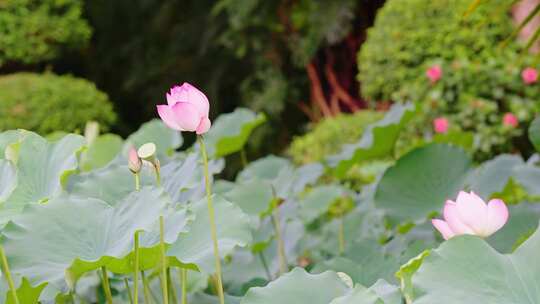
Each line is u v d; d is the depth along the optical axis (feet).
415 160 15.06
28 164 11.27
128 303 12.67
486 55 34.60
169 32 60.34
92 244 9.90
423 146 15.15
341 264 12.73
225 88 60.13
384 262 12.64
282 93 53.62
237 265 14.89
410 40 36.19
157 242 9.96
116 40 62.08
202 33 58.95
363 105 54.44
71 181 13.26
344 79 55.62
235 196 14.69
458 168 15.07
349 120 39.37
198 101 9.70
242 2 51.83
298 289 9.93
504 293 9.26
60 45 53.47
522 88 33.78
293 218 15.99
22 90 45.06
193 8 59.31
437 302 9.20
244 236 10.43
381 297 9.83
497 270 9.36
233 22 52.70
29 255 9.75
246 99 56.18
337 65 55.72
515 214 13.96
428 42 35.88
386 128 15.67
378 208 14.93
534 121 15.83
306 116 56.70
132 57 61.26
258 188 14.70
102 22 61.26
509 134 33.42
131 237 9.62
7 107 44.16
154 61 60.44
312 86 55.42
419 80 35.27
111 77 63.46
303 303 9.85
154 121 16.69
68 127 45.57
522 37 34.99
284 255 14.65
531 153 34.55
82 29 53.52
